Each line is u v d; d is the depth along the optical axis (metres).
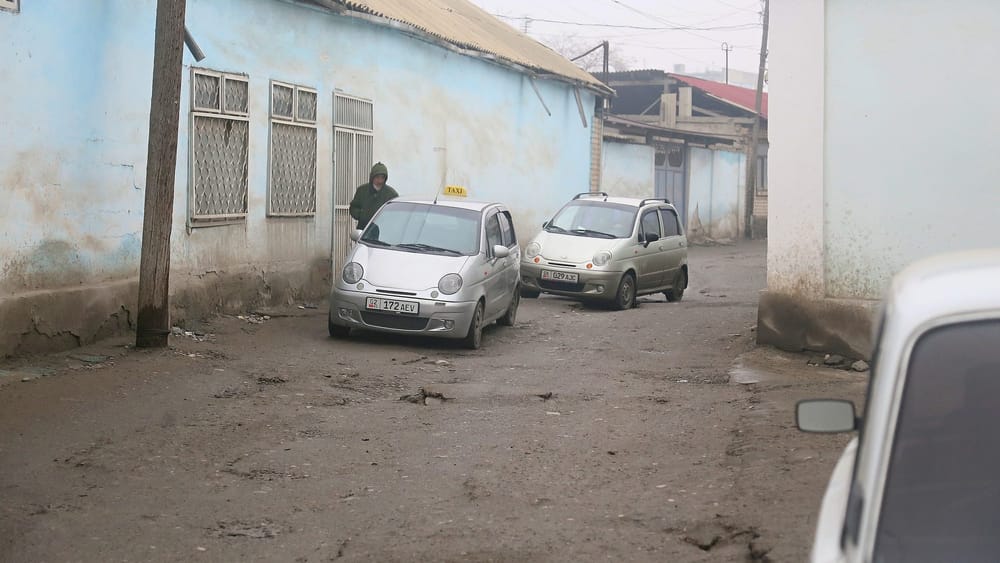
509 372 10.95
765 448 7.45
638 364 11.53
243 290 14.02
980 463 2.57
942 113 10.46
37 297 10.00
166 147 10.67
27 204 9.98
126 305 11.47
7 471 6.70
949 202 10.51
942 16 10.38
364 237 13.21
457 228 13.18
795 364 10.97
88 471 6.80
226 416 8.42
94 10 10.84
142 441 7.54
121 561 5.30
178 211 12.48
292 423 8.34
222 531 5.79
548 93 26.03
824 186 10.97
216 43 13.26
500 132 23.38
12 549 5.39
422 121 19.64
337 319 12.34
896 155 10.66
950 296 2.63
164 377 9.66
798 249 11.15
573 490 6.63
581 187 28.67
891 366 2.62
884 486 2.57
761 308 11.46
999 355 2.57
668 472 7.03
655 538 5.69
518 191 24.50
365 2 18.08
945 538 2.54
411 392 9.73
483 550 5.49
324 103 16.14
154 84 10.55
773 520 5.83
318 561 5.34
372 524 5.94
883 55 10.61
